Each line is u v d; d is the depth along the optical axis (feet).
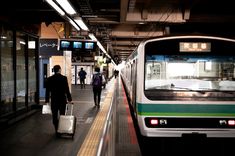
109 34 77.51
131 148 22.62
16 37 33.76
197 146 27.20
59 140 25.07
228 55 24.02
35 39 41.78
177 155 24.68
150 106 23.56
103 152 6.68
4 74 30.07
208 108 23.44
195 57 24.00
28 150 22.07
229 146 25.84
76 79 110.52
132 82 36.04
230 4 54.65
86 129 29.63
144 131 23.57
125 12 42.91
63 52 54.70
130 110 44.42
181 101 23.47
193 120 23.41
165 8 55.93
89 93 73.41
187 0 49.78
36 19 36.99
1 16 28.30
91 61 110.11
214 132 23.39
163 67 24.03
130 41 102.94
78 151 21.71
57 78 26.86
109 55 139.33
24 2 31.94
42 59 55.26
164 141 26.96
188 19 55.57
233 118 23.50
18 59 34.76
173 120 23.45
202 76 23.94
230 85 23.86
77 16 32.73
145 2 50.96
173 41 24.08
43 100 52.60
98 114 39.19
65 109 27.35
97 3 43.11
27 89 37.47
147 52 24.07
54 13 36.78
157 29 76.64
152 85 23.88
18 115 34.09
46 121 33.65
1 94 29.12
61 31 55.57
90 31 46.01
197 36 24.04
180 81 23.86
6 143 24.06
